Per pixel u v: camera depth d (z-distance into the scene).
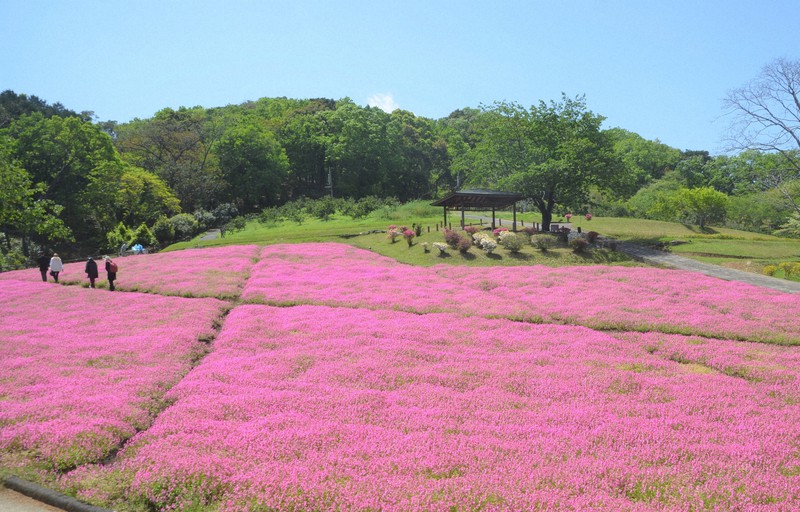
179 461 9.50
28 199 58.94
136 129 99.12
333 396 12.99
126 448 10.73
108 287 32.09
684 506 8.08
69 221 75.12
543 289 28.62
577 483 8.63
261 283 31.25
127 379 14.64
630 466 9.34
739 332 19.69
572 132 51.72
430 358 16.50
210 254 45.56
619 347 17.81
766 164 59.88
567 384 13.91
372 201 81.81
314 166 115.81
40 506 8.75
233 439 10.49
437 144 136.50
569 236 45.91
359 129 106.19
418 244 45.72
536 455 9.73
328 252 45.41
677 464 9.52
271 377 14.73
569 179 49.81
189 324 21.67
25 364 15.95
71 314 23.95
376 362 15.84
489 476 8.84
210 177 92.69
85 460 10.21
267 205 102.69
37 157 75.25
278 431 10.84
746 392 13.39
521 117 54.94
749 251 43.22
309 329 20.42
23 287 32.59
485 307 24.47
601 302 24.98
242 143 97.25
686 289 28.06
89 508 8.51
